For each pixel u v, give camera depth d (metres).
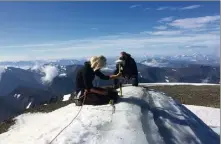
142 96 3.29
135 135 2.37
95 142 2.30
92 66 2.96
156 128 2.56
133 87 3.75
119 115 2.67
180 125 2.83
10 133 3.70
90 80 2.98
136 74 3.95
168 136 2.55
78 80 3.07
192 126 2.95
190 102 6.94
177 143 2.49
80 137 2.35
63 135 2.40
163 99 3.42
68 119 2.76
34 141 2.54
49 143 2.34
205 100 7.09
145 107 2.96
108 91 3.01
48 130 2.70
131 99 3.09
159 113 2.94
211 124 4.98
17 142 2.88
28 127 3.56
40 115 4.80
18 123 4.47
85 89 3.03
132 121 2.57
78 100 3.07
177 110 3.20
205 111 5.91
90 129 2.46
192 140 2.65
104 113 2.72
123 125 2.50
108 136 2.36
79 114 2.79
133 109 2.81
